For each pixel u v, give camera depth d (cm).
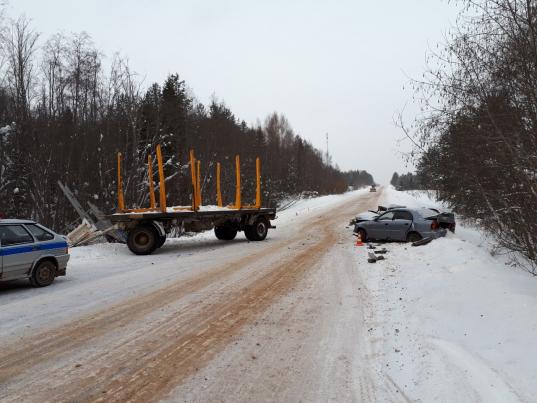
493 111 778
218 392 426
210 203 3478
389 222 1581
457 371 440
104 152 2642
